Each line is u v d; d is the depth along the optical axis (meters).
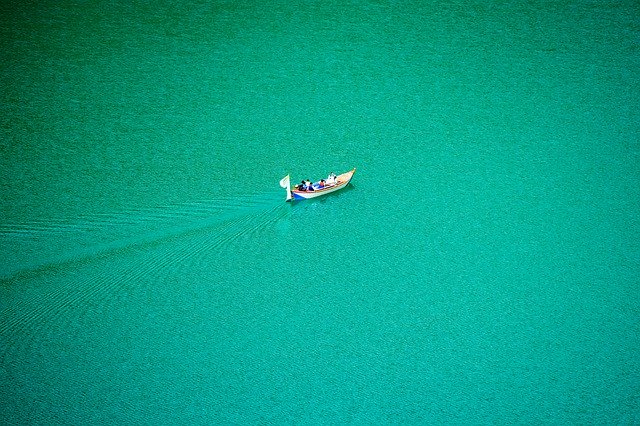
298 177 60.97
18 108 67.12
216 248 55.41
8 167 60.72
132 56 74.81
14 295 50.88
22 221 55.91
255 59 75.38
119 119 66.69
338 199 59.69
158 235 55.84
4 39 76.19
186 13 81.62
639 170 62.47
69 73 72.00
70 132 64.81
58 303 50.69
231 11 82.38
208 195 59.09
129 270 53.38
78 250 54.19
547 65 75.06
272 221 57.62
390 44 78.00
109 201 58.03
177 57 75.00
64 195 58.38
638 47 77.31
